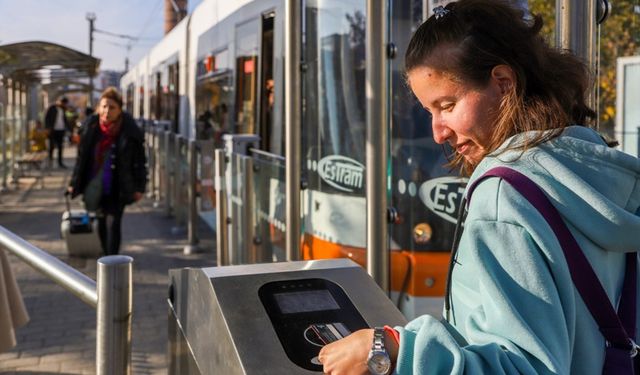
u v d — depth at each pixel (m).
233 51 6.96
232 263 5.39
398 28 3.68
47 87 23.55
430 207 3.71
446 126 1.23
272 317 1.42
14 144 14.61
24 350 4.61
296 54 3.65
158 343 4.72
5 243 2.06
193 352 1.61
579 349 1.09
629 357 1.10
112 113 5.93
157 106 13.84
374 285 1.60
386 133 3.05
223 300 1.44
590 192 1.08
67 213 7.38
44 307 5.57
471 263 1.12
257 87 6.01
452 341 1.02
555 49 1.28
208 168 7.50
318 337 1.38
